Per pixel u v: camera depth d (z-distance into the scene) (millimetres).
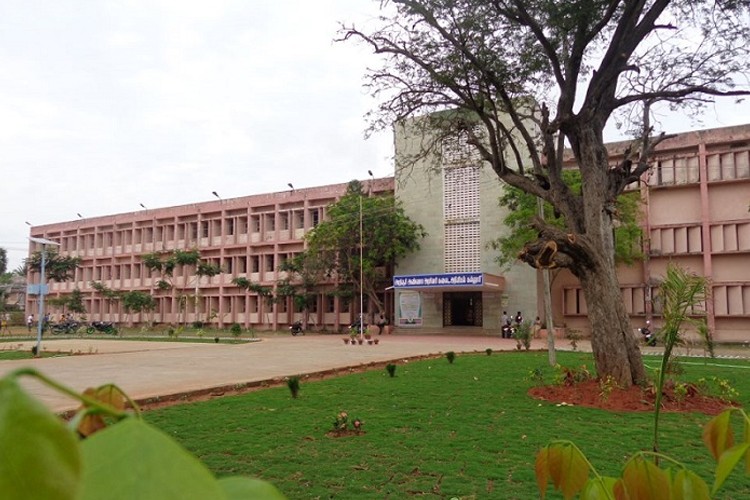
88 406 462
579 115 10266
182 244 46906
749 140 28703
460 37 10125
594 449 6086
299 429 7129
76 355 19234
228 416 8008
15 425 313
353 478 5141
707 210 29281
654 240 30531
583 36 9586
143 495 318
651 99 10852
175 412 8320
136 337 34625
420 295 35875
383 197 36406
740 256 28625
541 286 32844
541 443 6391
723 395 9211
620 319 9781
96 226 51500
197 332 37750
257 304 43031
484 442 6430
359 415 8047
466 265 34406
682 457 5801
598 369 9820
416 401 9242
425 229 35875
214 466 5531
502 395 9852
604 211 10297
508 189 27453
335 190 40531
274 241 42375
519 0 9211
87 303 51531
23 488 300
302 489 4836
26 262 50125
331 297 40250
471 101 10984
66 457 320
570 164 32250
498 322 33312
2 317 52750
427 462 5625
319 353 19938
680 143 30234
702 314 7816
